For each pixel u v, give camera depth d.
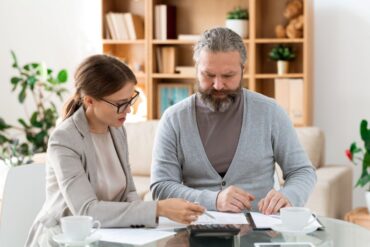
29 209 2.88
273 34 5.93
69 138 2.53
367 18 5.55
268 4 5.93
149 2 5.92
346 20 5.61
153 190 2.92
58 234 2.29
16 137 6.55
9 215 2.84
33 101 6.53
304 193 2.81
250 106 2.99
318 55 5.71
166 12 5.96
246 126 2.96
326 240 2.22
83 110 2.60
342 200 4.90
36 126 5.98
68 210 2.51
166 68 6.04
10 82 6.09
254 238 2.23
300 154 3.00
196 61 2.89
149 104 5.97
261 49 5.98
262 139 2.97
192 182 3.00
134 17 6.03
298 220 2.27
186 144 2.97
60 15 6.39
